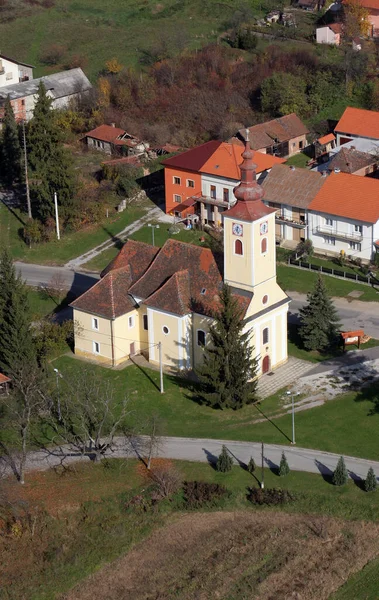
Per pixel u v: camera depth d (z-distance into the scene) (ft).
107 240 422.00
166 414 293.84
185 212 431.43
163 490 258.16
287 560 236.84
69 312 364.99
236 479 263.08
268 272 302.86
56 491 261.65
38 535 248.73
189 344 309.83
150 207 451.12
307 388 303.89
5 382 299.79
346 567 234.38
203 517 251.39
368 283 374.63
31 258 410.93
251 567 235.20
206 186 424.87
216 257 308.40
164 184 471.62
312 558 237.25
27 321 307.58
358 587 228.43
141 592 230.27
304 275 384.47
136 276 324.80
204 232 422.41
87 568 238.07
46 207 424.46
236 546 241.76
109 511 254.68
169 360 314.96
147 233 424.46
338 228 393.09
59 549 242.78
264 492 256.93
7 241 424.46
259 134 479.41
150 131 526.16
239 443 279.28
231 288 302.25
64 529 249.96
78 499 258.57
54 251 415.23
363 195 389.80
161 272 316.81
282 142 482.28
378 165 444.96
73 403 284.20
